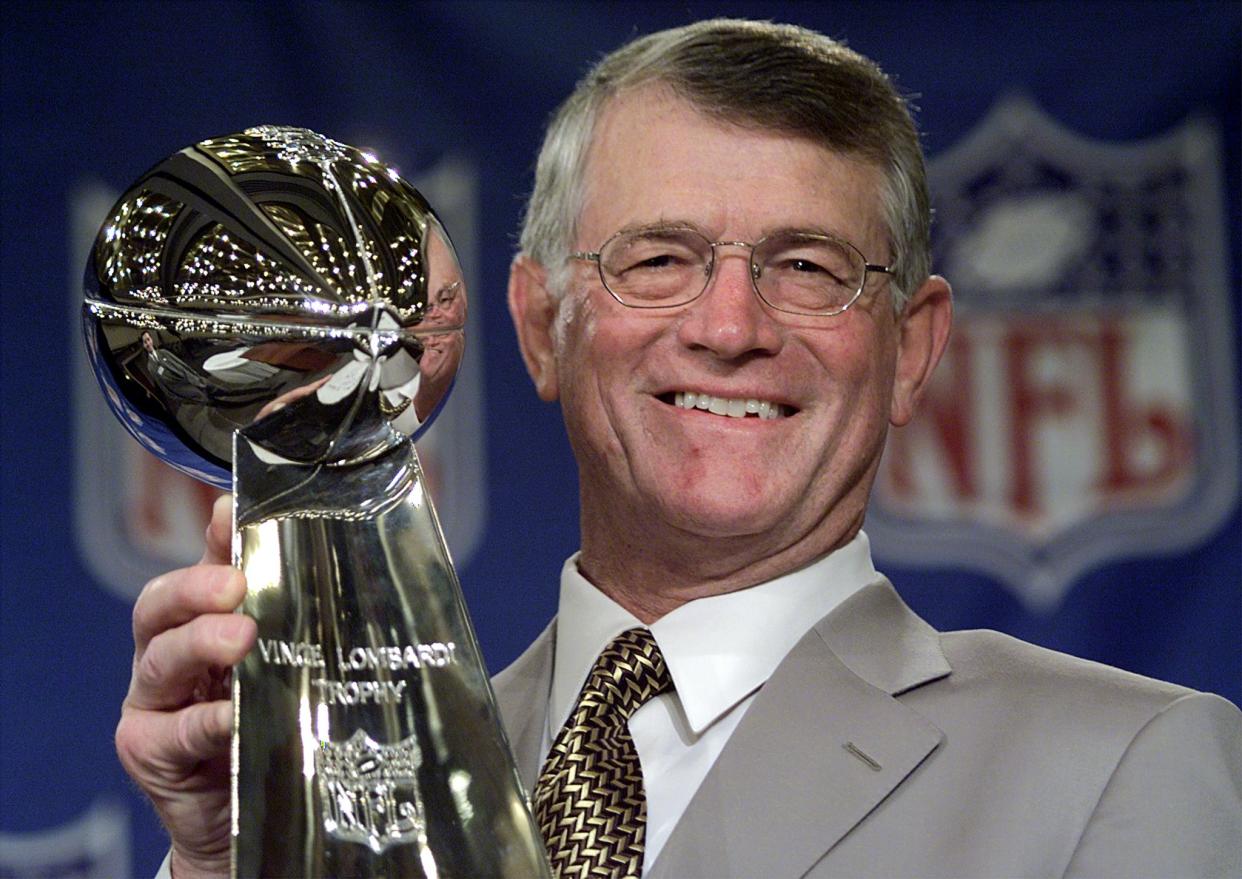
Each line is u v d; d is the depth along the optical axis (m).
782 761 5.61
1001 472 11.30
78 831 10.66
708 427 5.85
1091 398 11.26
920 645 6.07
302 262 4.38
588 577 6.41
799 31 6.24
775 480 5.85
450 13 11.08
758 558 6.05
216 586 4.52
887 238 6.14
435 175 11.02
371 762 4.53
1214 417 11.18
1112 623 11.16
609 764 5.68
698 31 6.21
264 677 4.51
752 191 5.85
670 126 5.98
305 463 4.65
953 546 11.27
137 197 4.51
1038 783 5.45
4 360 10.76
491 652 10.98
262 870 4.38
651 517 5.98
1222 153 11.20
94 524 10.82
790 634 5.97
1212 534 11.14
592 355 6.04
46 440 10.78
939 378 11.33
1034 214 11.28
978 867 5.32
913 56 11.31
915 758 5.56
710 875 5.41
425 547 4.72
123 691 10.79
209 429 4.53
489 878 4.52
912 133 6.31
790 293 5.89
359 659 4.59
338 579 4.63
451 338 4.62
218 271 4.36
